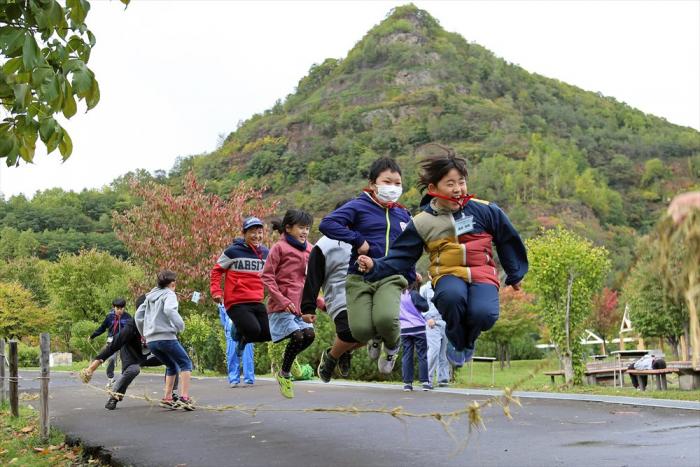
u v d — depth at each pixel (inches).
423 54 7396.7
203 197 1171.3
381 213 218.1
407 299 466.0
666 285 115.4
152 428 306.7
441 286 178.1
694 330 111.3
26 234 3769.7
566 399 366.6
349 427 290.8
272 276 295.1
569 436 254.7
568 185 4702.3
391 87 6958.7
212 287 347.9
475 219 181.6
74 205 4662.9
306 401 393.1
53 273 1774.1
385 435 268.1
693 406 320.8
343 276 248.2
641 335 1100.5
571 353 555.2
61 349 1893.5
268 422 312.2
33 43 192.7
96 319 1739.7
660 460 209.3
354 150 5546.3
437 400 382.0
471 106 6378.0
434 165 180.1
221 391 482.3
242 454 240.4
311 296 253.0
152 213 1143.0
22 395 487.2
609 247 3969.0
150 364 394.0
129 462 238.8
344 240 211.3
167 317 368.5
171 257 1107.3
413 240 183.9
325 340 674.2
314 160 5625.0
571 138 6063.0
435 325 478.3
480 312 174.1
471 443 245.1
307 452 238.8
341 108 6771.7
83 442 277.6
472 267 179.6
